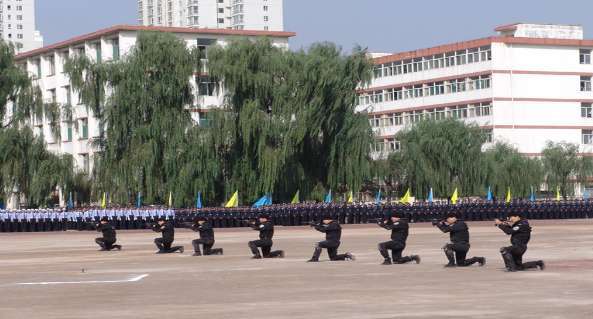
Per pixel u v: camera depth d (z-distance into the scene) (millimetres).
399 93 156750
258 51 94938
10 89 95000
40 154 92625
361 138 95438
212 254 47938
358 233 71375
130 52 95562
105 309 24984
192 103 96062
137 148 92125
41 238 73250
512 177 115625
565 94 146500
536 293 26719
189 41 133250
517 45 143250
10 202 98188
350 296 26953
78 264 43156
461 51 146375
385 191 114000
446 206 92438
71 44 137375
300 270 36438
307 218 87875
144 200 92875
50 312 24609
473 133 113562
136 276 35250
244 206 92688
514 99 142750
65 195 94062
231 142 95000
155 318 22938
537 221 92625
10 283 33594
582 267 35594
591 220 94625
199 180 92625
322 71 92438
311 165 97500
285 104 93812
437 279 31562
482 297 26016
